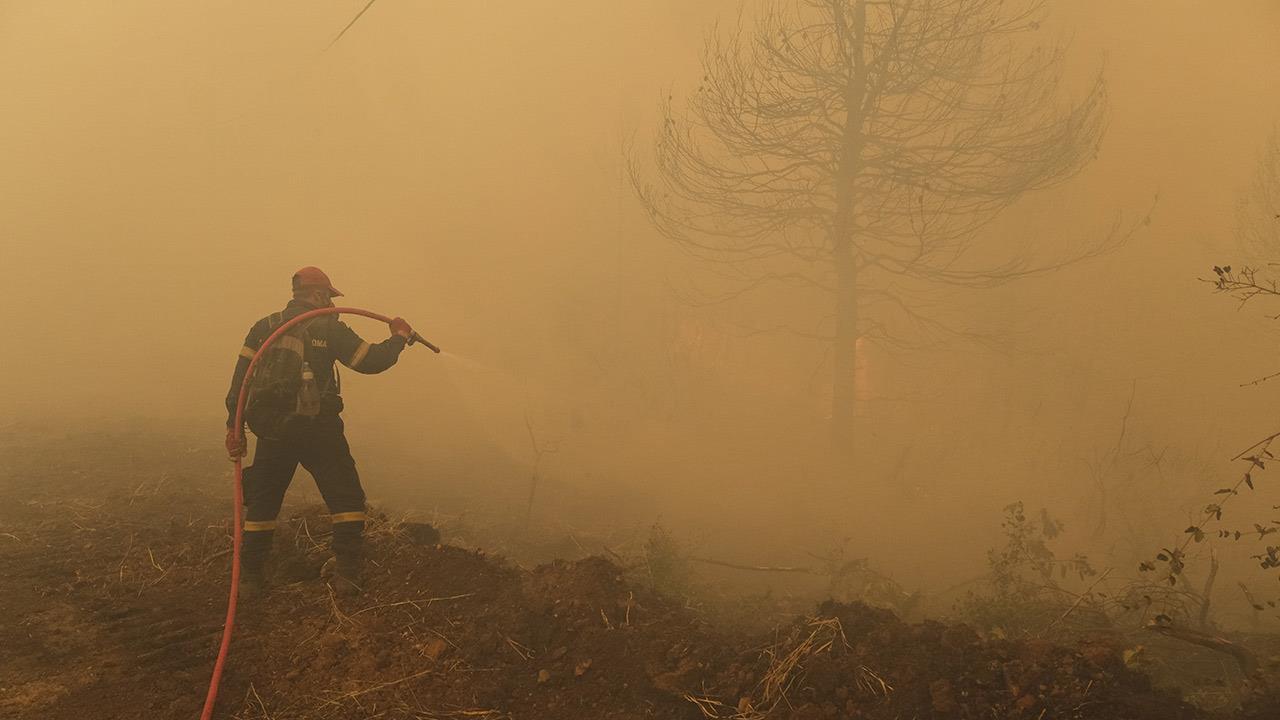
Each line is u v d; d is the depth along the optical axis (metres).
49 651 3.39
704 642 3.60
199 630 3.62
